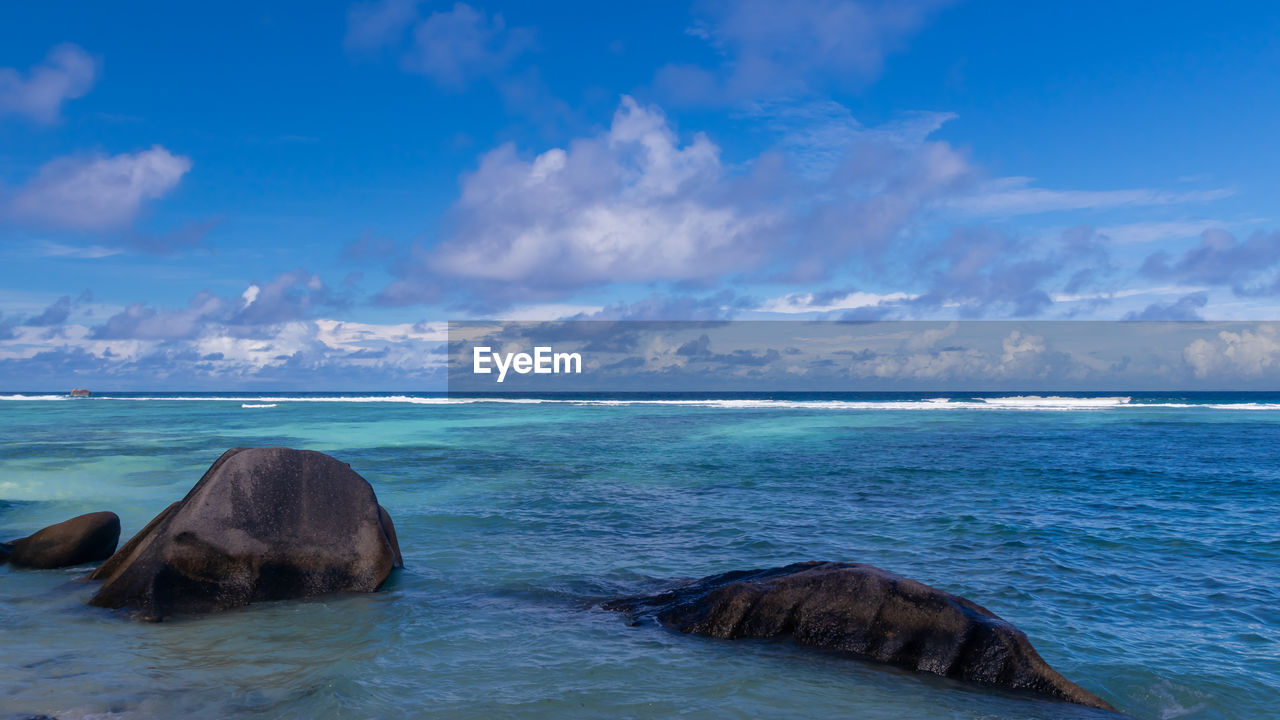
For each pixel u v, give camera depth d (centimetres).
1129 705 521
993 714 483
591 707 481
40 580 790
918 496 1453
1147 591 795
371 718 455
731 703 492
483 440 2838
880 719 471
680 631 646
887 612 591
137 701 477
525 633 641
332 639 618
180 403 7800
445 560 921
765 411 5266
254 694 492
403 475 1775
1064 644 635
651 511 1279
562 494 1471
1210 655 612
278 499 766
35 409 5912
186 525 717
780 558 940
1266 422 3875
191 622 657
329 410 5741
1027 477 1745
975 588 805
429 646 603
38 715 451
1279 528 1134
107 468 1847
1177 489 1557
